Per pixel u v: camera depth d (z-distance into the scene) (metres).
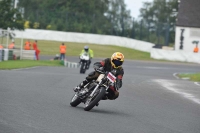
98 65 44.94
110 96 45.44
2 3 173.50
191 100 63.31
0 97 49.59
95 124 37.12
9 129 31.94
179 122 42.44
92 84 45.38
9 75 80.50
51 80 77.56
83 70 112.12
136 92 69.69
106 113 44.44
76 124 36.34
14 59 159.12
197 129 39.12
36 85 67.12
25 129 32.47
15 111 40.44
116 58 44.00
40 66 133.12
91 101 44.56
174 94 70.19
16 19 174.00
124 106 51.81
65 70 121.94
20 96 52.12
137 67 171.62
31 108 43.22
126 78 99.38
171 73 149.75
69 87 68.31
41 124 35.03
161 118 44.19
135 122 40.16
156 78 108.31
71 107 46.47
